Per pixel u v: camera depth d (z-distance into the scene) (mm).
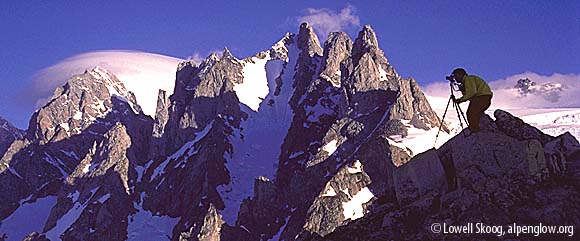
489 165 50938
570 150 53344
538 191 49125
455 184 52438
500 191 49375
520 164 50656
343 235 53500
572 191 48500
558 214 46812
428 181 53781
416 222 51188
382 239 50188
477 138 51438
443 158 53594
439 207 51094
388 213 53594
